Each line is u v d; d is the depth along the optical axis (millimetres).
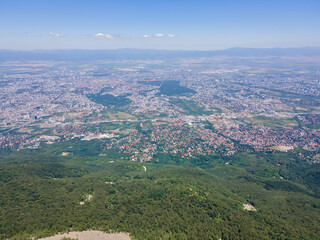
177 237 100688
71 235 96438
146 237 99438
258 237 102938
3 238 91312
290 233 108438
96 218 109375
